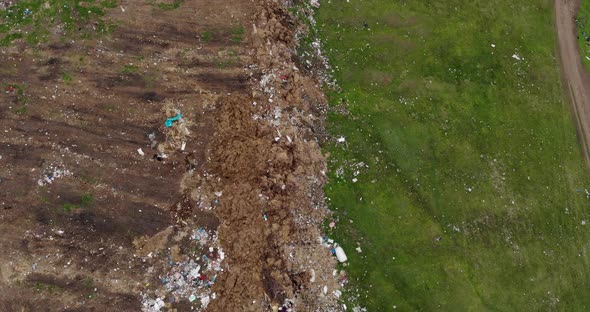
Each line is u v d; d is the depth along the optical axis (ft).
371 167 39.50
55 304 32.89
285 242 36.06
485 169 40.63
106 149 35.94
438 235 38.60
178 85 37.78
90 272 33.73
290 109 38.78
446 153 40.57
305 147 38.24
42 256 33.53
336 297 36.42
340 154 39.37
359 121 40.50
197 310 34.09
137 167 35.86
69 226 34.32
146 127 36.65
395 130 40.68
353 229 38.01
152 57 38.19
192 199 35.78
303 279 35.96
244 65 38.93
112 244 34.35
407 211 38.81
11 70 36.78
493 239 39.04
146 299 33.81
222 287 34.45
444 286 37.68
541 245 39.47
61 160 35.37
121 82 37.32
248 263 34.96
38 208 34.37
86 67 37.37
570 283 39.04
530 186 40.73
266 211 35.99
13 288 32.76
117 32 38.47
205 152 36.70
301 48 41.09
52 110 36.27
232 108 37.58
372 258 37.65
